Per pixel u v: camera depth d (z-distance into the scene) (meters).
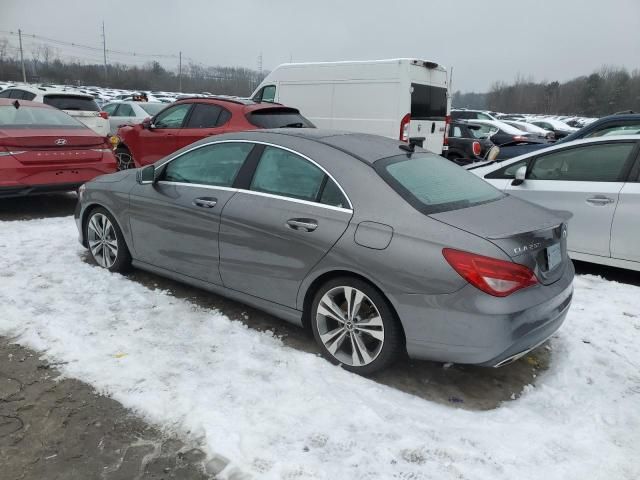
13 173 6.52
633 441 2.80
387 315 3.16
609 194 5.16
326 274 3.41
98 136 7.40
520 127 18.86
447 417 2.95
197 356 3.45
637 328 4.14
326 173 3.49
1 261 5.10
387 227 3.15
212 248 3.98
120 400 2.96
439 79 10.10
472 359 2.98
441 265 2.95
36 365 3.29
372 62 9.54
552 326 3.24
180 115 8.81
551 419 3.01
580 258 5.43
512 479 2.47
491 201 3.58
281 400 3.00
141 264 4.64
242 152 3.98
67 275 4.77
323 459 2.56
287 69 10.63
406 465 2.54
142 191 4.50
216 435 2.68
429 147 10.20
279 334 3.88
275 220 3.58
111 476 2.45
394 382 3.34
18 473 2.45
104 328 3.79
